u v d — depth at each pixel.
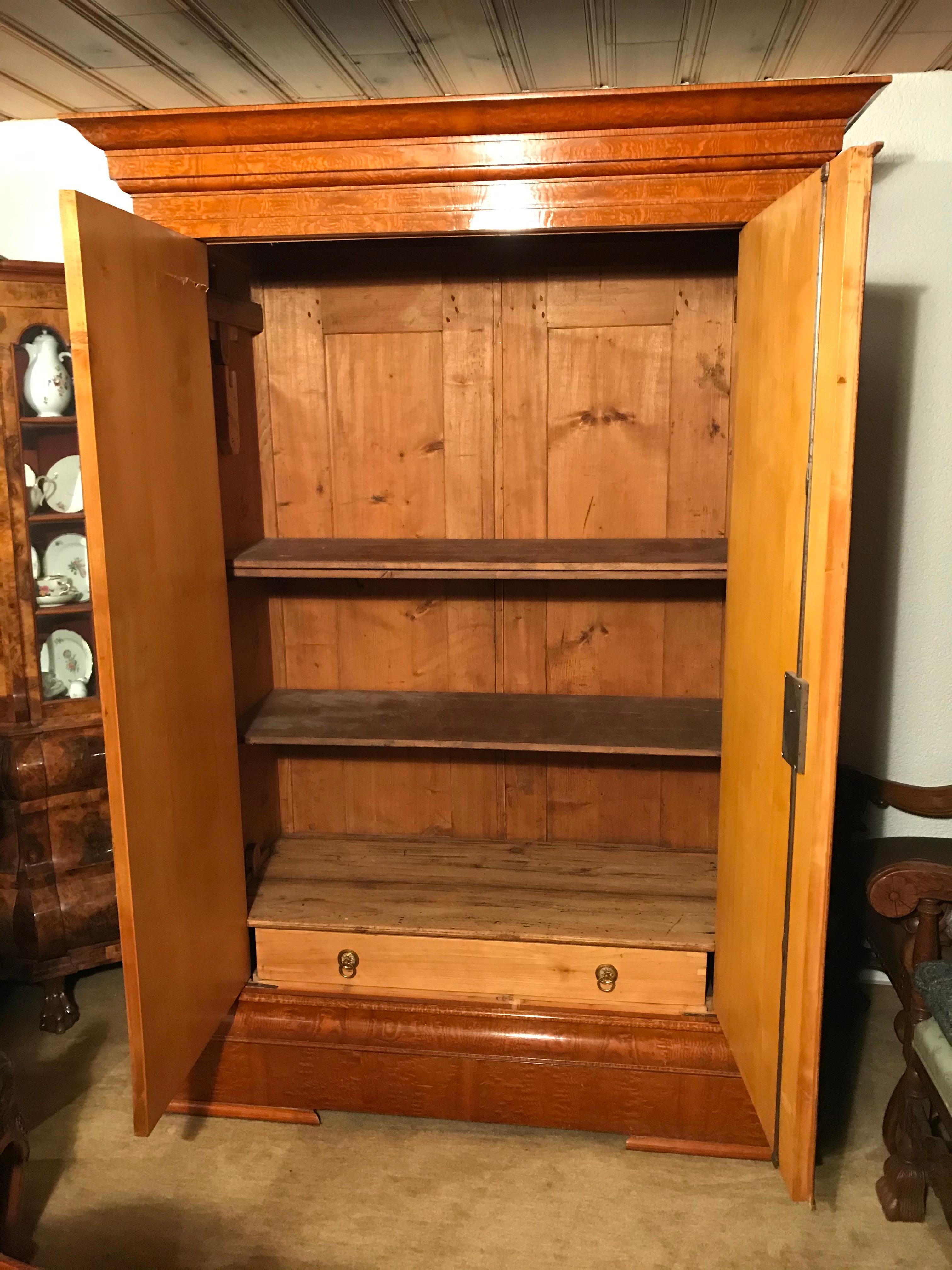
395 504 2.38
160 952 1.72
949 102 2.18
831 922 2.52
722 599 2.33
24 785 2.33
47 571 2.43
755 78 2.18
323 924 2.11
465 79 2.14
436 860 2.40
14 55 1.97
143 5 1.70
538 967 2.09
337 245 2.27
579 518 2.34
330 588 2.45
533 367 2.28
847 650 2.47
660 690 2.40
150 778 1.68
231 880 2.07
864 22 1.84
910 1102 1.85
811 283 1.42
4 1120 1.65
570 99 1.68
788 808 1.55
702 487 2.29
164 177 1.83
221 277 2.12
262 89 2.20
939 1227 1.86
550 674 2.43
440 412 2.33
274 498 2.42
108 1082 2.29
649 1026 2.03
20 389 2.38
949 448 2.34
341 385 2.35
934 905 1.83
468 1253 1.80
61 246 2.58
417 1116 2.12
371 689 2.49
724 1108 2.01
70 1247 1.81
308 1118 2.15
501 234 1.82
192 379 1.85
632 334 2.24
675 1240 1.83
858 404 2.33
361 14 1.75
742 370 1.80
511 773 2.47
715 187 1.76
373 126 1.74
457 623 2.43
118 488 1.55
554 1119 2.07
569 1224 1.87
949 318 2.28
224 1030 2.12
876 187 2.24
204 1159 2.05
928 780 2.52
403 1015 2.08
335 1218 1.88
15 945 2.40
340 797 2.55
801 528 1.48
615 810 2.47
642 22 1.81
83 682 2.46
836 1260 1.78
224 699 2.02
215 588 1.97
